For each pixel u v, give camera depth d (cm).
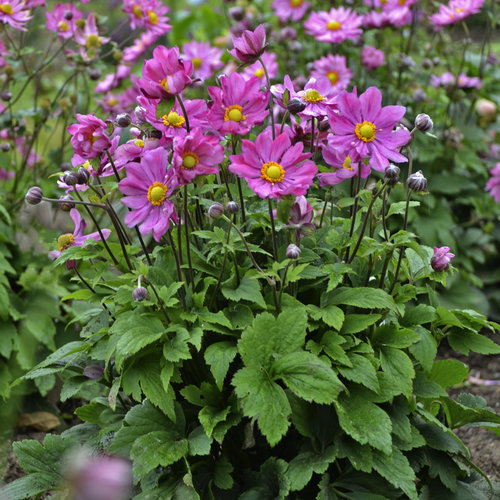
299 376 86
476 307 146
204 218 101
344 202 94
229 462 93
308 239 96
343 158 92
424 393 94
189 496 88
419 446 91
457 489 96
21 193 141
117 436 89
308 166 86
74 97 146
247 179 85
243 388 85
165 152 87
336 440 89
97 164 90
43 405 126
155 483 90
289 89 93
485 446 118
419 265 98
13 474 112
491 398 131
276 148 86
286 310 89
